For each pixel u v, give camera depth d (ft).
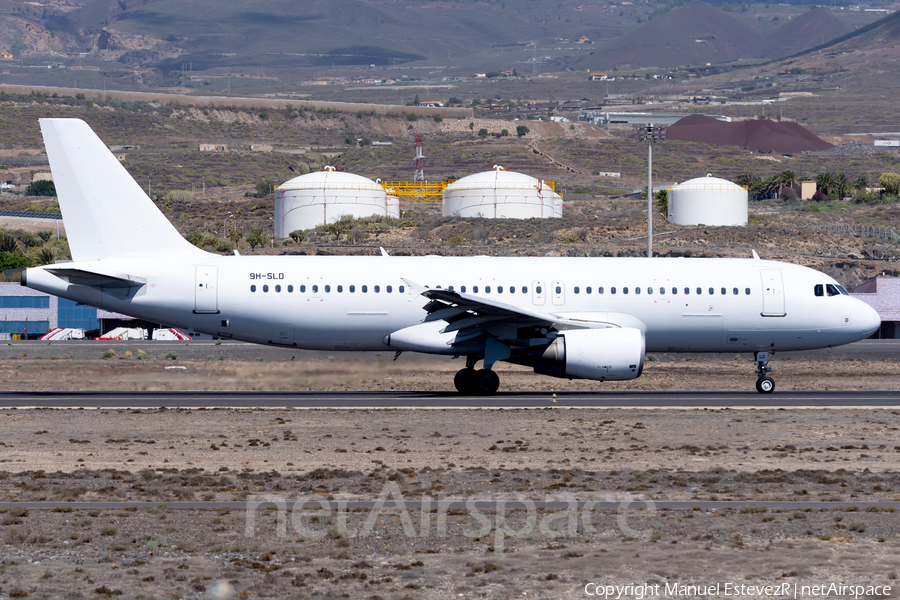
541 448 265.13
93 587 144.77
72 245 401.49
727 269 420.36
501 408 347.15
